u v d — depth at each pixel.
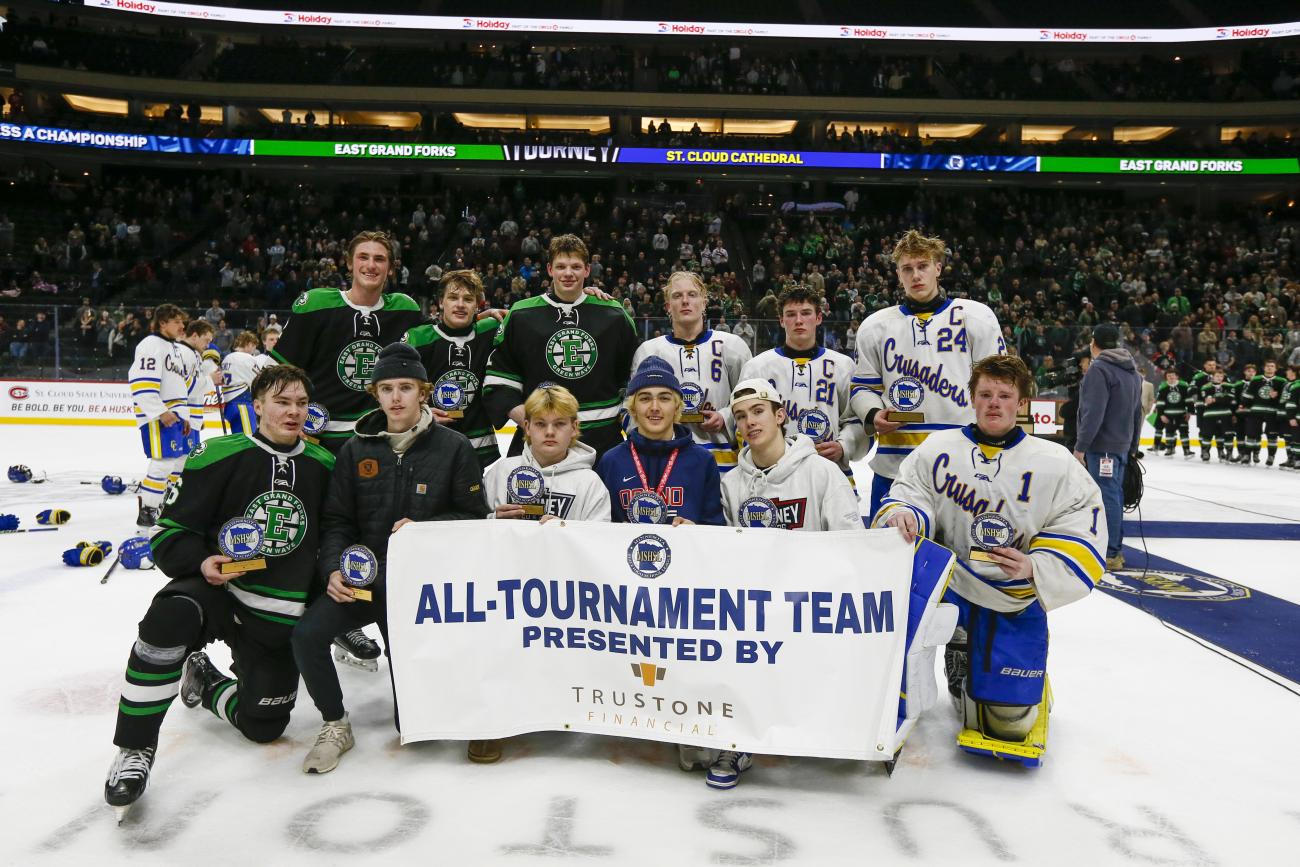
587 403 4.73
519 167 27.08
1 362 16.75
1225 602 5.69
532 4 32.94
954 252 24.72
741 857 2.64
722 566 3.17
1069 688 4.10
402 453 3.55
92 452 13.02
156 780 3.10
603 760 3.32
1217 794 3.08
